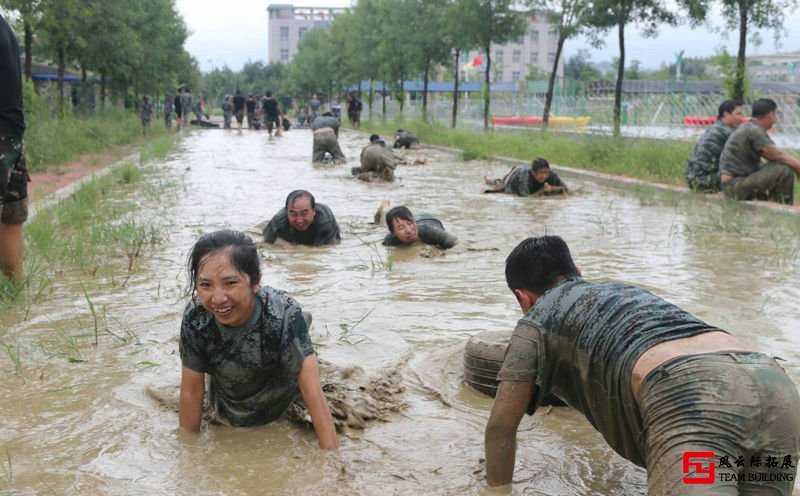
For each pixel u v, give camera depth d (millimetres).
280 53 141625
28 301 6281
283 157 22125
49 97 25906
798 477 3428
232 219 10648
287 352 3895
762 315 6016
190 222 10328
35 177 15609
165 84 47625
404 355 5098
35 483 3420
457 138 26781
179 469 3584
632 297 3203
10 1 20328
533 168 13414
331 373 4551
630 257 8281
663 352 2920
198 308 3920
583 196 13570
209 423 4125
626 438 3105
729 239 9383
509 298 6578
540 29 111562
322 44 64812
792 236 9531
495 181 14602
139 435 3938
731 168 12320
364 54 45656
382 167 15758
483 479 3520
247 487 3420
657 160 16172
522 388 3279
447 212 11570
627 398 2973
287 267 7812
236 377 3955
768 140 12047
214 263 3703
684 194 13188
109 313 6004
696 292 6754
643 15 21453
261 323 3877
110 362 4934
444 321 5879
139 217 10688
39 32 24484
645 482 3527
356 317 5980
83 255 7945
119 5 29484
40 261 7574
